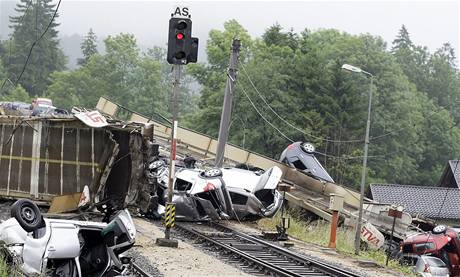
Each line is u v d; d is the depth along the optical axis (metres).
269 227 59.06
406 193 112.88
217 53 155.12
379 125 161.75
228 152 89.19
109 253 27.08
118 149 43.84
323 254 48.53
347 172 143.62
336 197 53.94
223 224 56.28
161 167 56.38
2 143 46.94
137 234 44.25
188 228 50.06
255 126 135.25
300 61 145.00
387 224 68.25
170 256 37.94
